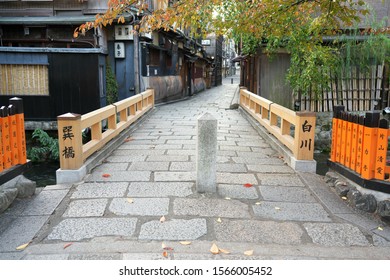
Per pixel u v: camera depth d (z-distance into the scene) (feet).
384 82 41.96
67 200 16.66
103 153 23.93
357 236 13.70
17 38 45.06
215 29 21.62
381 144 15.44
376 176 15.72
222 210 15.74
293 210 15.93
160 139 30.73
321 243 13.17
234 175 20.57
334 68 40.34
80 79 37.60
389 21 45.34
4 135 15.61
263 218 15.07
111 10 17.47
